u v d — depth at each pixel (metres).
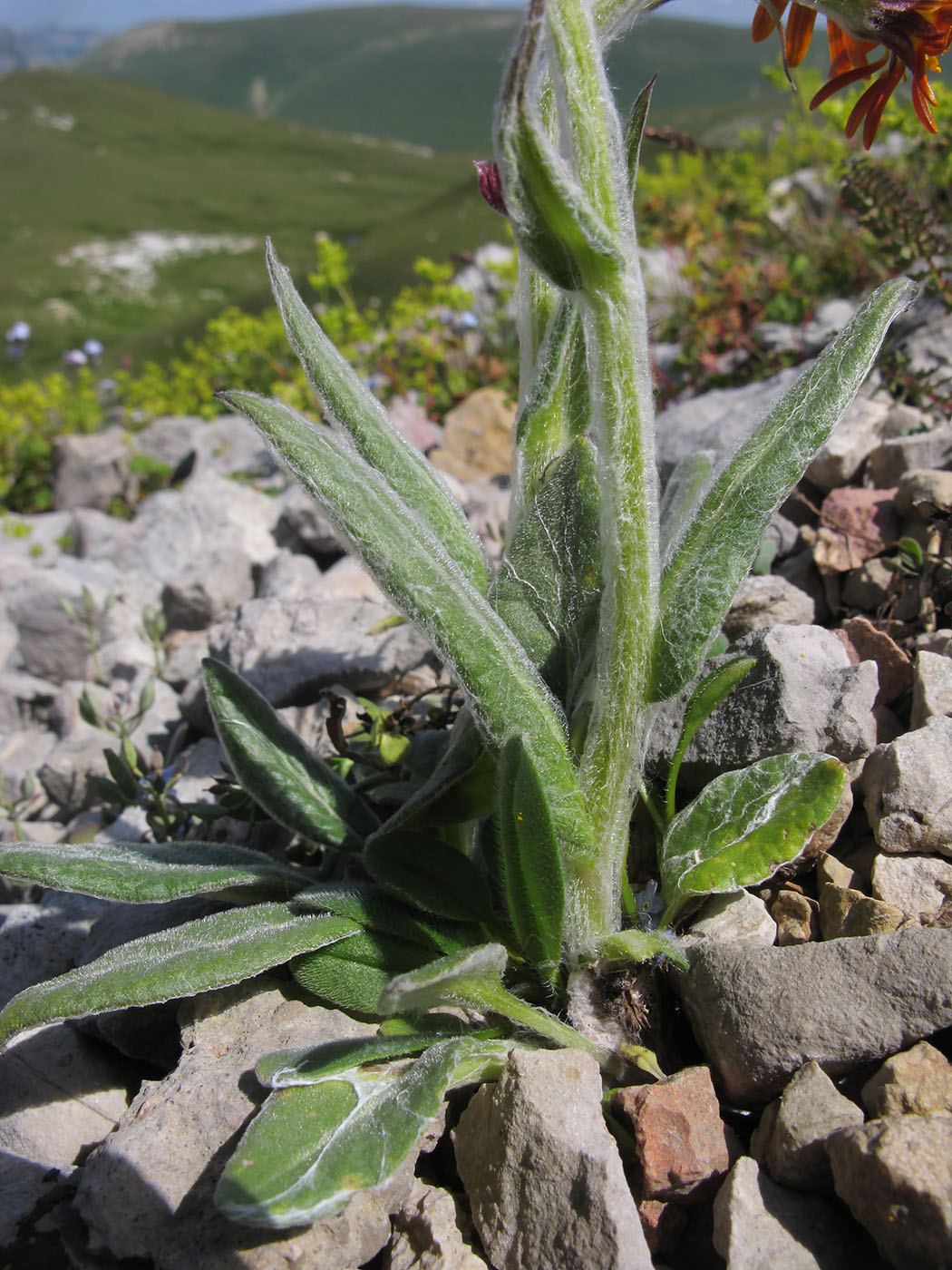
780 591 0.19
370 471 0.13
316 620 0.25
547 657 0.14
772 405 0.13
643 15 0.13
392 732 0.17
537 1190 0.11
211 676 0.15
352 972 0.13
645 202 0.47
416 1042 0.12
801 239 0.42
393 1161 0.10
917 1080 0.11
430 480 0.15
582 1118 0.11
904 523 0.21
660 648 0.12
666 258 0.54
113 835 0.21
